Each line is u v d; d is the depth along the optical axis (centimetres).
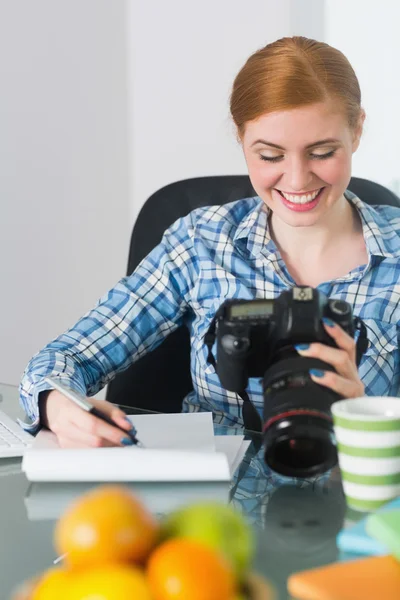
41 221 301
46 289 305
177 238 184
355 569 83
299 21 309
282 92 148
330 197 158
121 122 317
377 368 166
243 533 69
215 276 177
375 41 301
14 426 143
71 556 66
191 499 110
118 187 319
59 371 149
